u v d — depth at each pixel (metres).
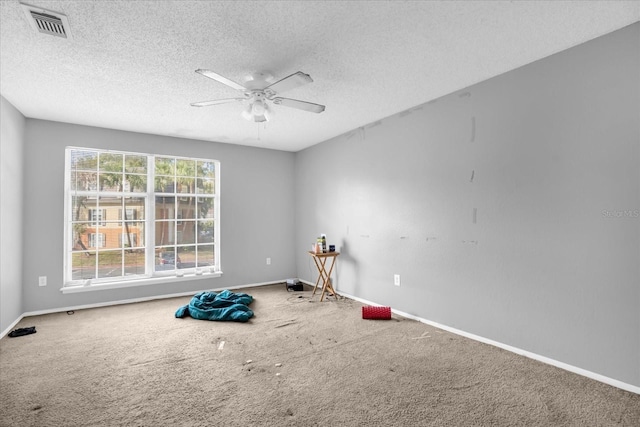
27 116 3.68
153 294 4.40
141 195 4.42
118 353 2.69
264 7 1.87
